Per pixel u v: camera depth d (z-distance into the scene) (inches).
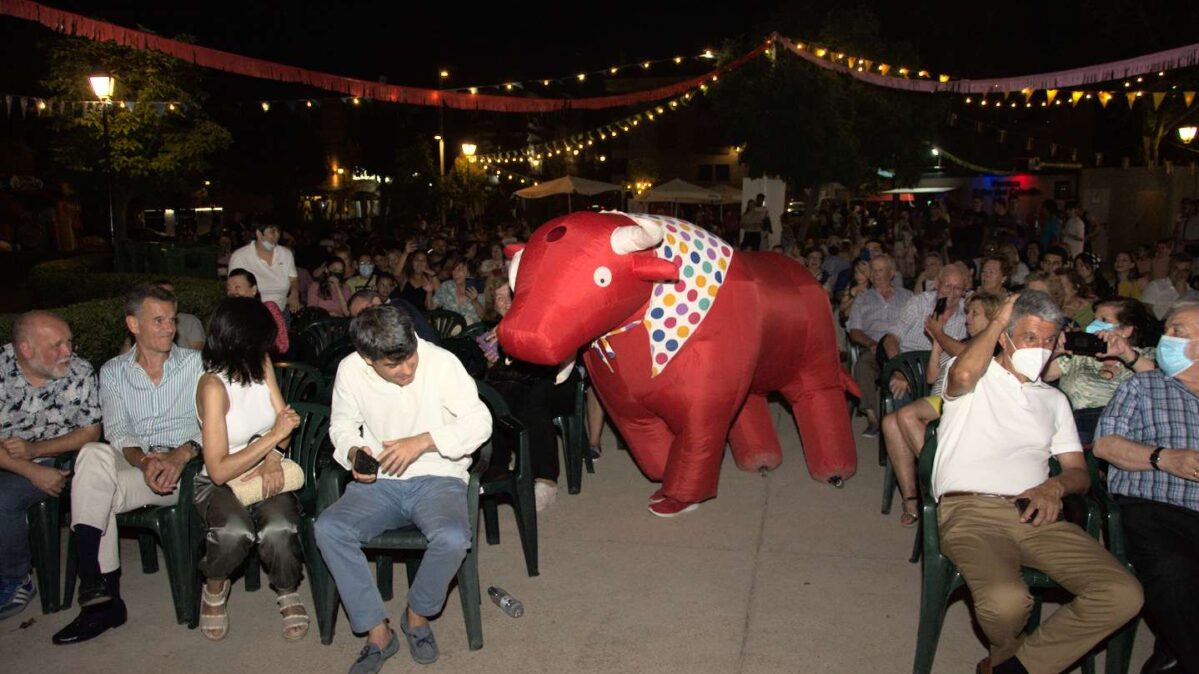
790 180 731.4
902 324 264.4
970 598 167.2
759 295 207.3
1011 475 144.3
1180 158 837.2
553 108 451.8
